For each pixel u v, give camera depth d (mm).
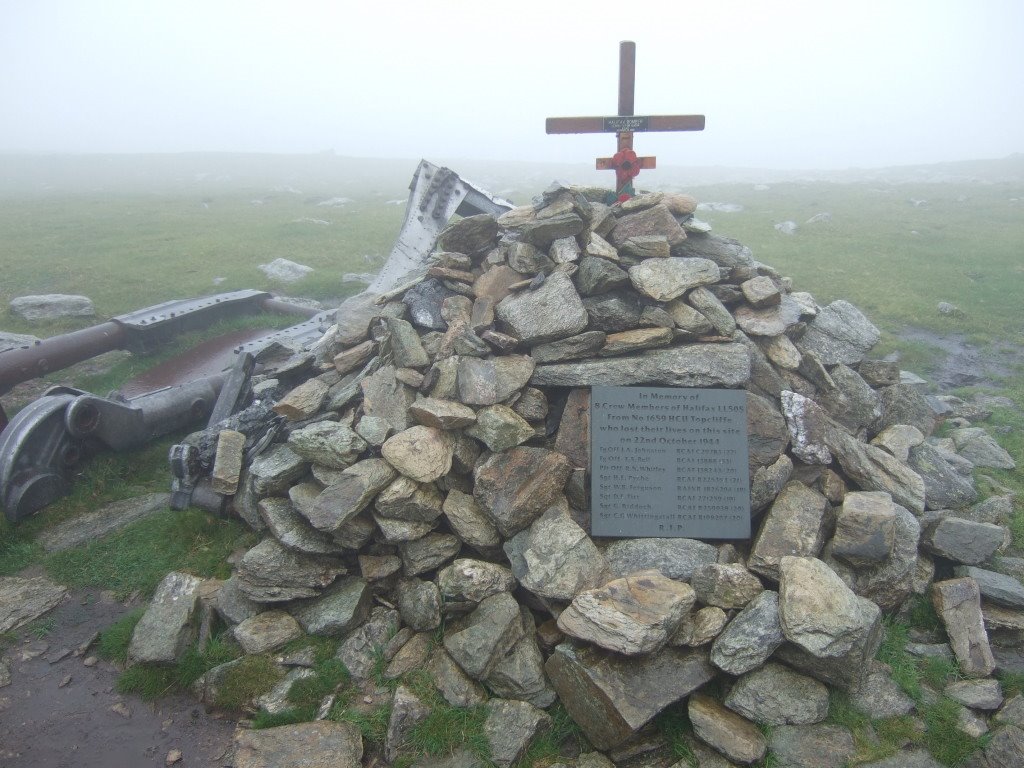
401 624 5887
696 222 8180
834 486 6512
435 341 7105
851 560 5738
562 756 4977
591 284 6984
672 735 4992
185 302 12719
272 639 5703
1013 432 9320
